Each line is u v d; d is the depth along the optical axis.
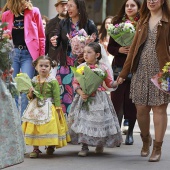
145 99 10.50
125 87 12.43
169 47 10.53
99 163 10.36
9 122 8.69
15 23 13.02
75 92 11.52
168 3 10.52
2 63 8.80
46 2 32.75
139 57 10.57
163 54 10.38
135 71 10.62
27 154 11.09
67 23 12.49
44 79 10.96
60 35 12.52
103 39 15.42
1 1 32.34
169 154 11.24
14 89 8.98
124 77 10.91
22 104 12.93
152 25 10.52
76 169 9.82
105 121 10.93
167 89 9.84
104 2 32.41
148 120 10.82
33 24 13.03
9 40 8.87
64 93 12.50
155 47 10.41
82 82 10.77
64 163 10.33
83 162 10.44
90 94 10.88
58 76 12.52
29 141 10.66
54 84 10.89
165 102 10.36
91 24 12.50
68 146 12.15
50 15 30.02
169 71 9.76
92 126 10.84
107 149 11.84
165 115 10.53
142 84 10.52
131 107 12.38
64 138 10.89
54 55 12.61
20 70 13.18
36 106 10.76
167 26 10.43
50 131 10.64
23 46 13.05
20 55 13.07
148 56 10.45
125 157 10.97
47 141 10.62
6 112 8.67
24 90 10.78
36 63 11.03
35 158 10.78
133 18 12.30
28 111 10.77
